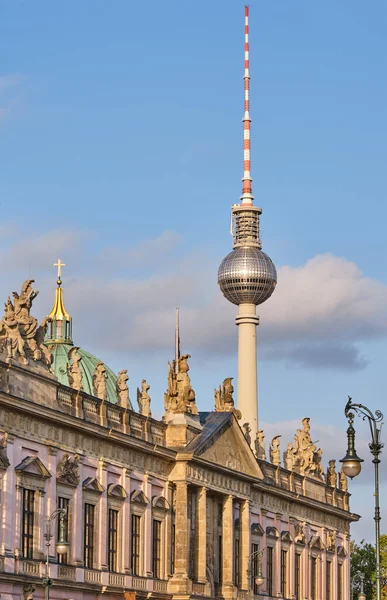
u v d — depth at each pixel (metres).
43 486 149.75
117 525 170.38
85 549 161.00
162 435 188.12
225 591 199.88
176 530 186.25
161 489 184.62
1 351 141.38
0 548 139.88
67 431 156.62
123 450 172.38
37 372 149.00
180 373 193.12
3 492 140.75
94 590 159.88
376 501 103.00
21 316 147.38
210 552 197.25
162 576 183.00
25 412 144.88
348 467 102.88
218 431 198.88
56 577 150.88
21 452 145.25
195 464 189.88
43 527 149.00
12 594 140.75
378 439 102.88
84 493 160.50
